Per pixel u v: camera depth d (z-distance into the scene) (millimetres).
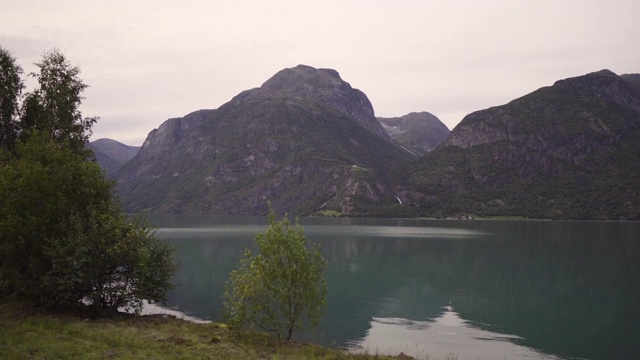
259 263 31234
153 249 35562
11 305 33125
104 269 33188
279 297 31484
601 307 58438
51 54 53250
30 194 33469
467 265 98250
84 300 38094
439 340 42781
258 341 29438
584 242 154750
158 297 35188
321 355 28219
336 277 82188
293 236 31938
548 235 188750
